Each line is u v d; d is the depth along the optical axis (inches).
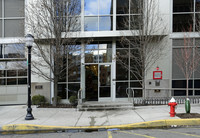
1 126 222.2
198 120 227.3
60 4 326.3
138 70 376.2
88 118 259.9
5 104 406.9
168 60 380.8
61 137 189.0
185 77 377.4
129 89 368.8
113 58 372.2
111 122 235.8
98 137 185.5
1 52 406.0
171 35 378.3
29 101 259.3
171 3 385.7
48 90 396.8
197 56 362.3
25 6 365.7
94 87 398.9
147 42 336.2
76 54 396.2
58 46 323.3
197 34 372.8
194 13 381.4
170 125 226.2
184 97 368.5
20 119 258.8
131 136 186.2
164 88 380.2
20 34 393.7
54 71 337.1
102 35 374.9
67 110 317.1
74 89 400.5
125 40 369.4
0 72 411.5
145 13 350.0
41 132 211.6
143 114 273.7
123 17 384.8
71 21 354.9
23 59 388.5
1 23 412.5
